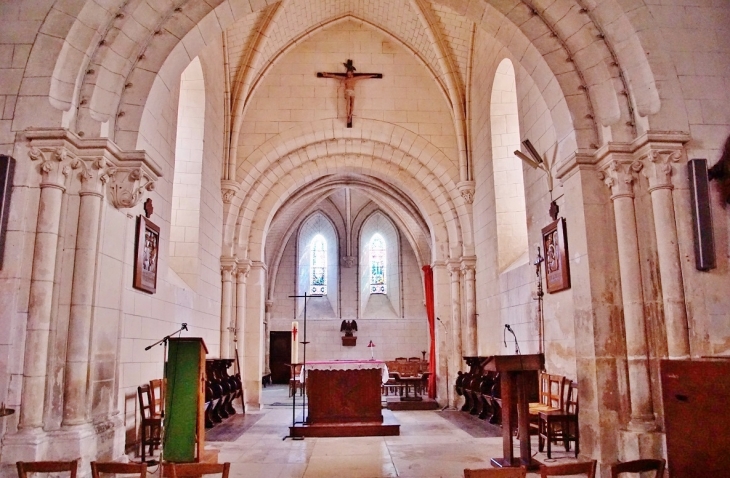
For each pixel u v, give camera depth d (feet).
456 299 49.88
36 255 20.58
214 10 24.97
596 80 24.16
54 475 19.26
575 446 26.21
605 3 23.34
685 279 21.42
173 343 24.68
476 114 45.80
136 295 26.53
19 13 22.13
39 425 19.81
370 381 35.27
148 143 26.43
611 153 22.67
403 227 88.94
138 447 26.43
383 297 96.37
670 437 14.06
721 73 23.08
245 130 48.83
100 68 22.79
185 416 24.21
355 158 52.54
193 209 38.06
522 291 34.86
